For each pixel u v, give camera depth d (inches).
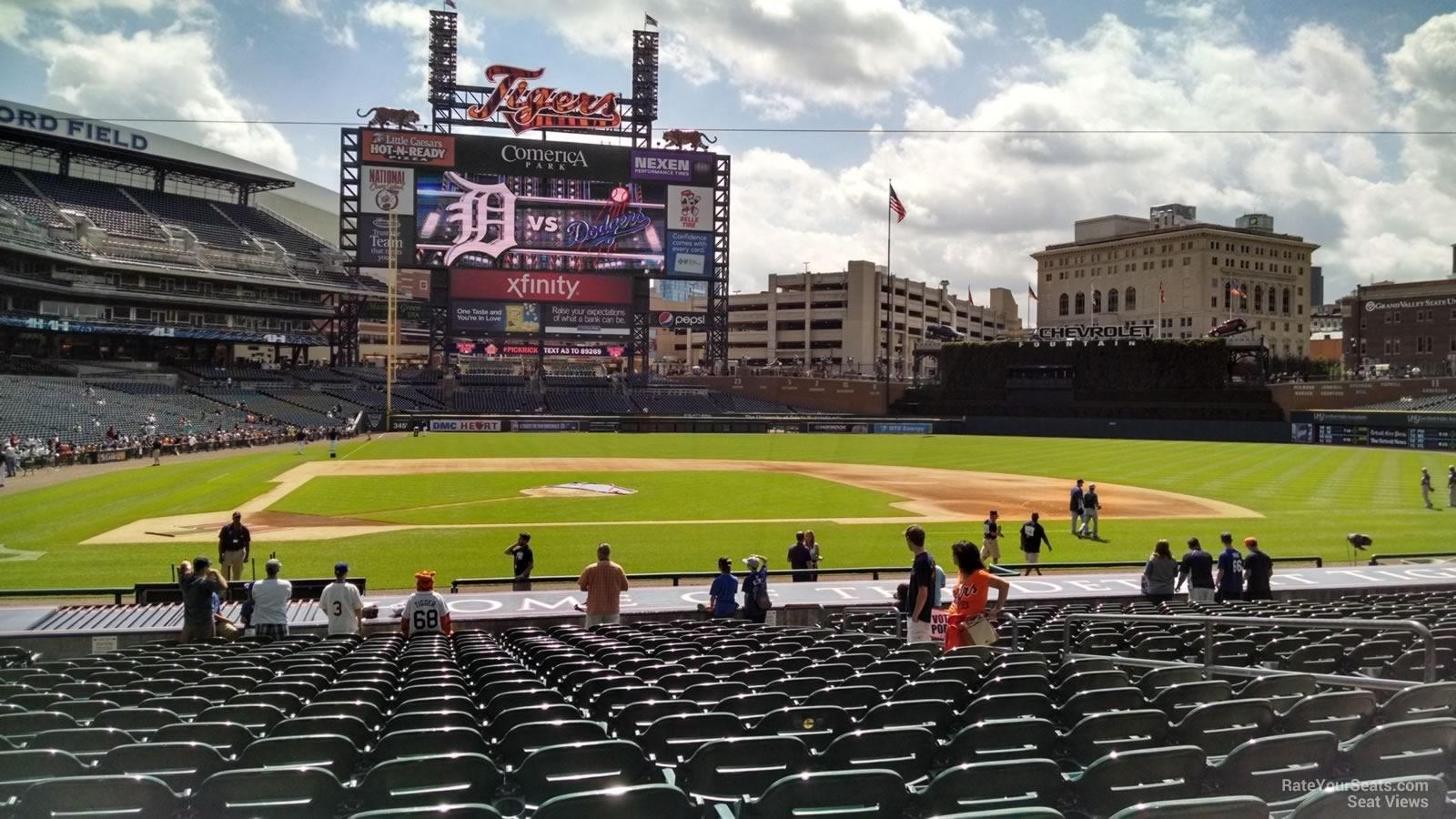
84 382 2989.7
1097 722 255.1
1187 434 3535.9
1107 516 1459.2
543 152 3752.5
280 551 1090.1
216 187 4170.8
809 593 840.3
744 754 238.5
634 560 1053.8
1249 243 6254.9
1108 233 6806.1
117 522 1296.8
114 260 3166.8
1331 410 3452.3
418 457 2491.4
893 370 6269.7
